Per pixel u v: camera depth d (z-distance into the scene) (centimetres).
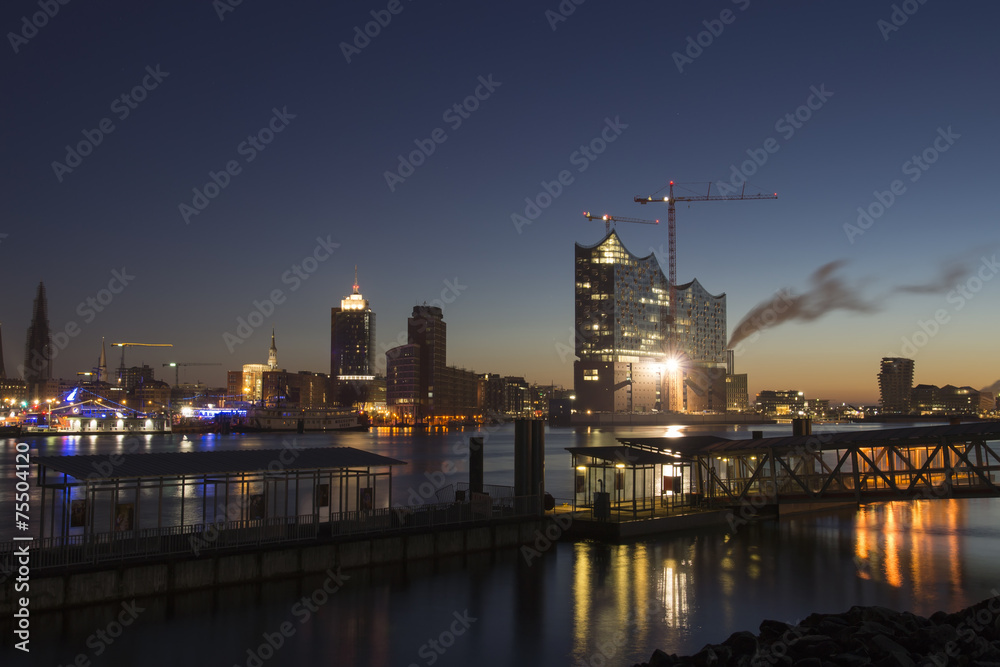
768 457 7262
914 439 5909
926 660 2947
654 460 7025
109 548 4247
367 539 5097
